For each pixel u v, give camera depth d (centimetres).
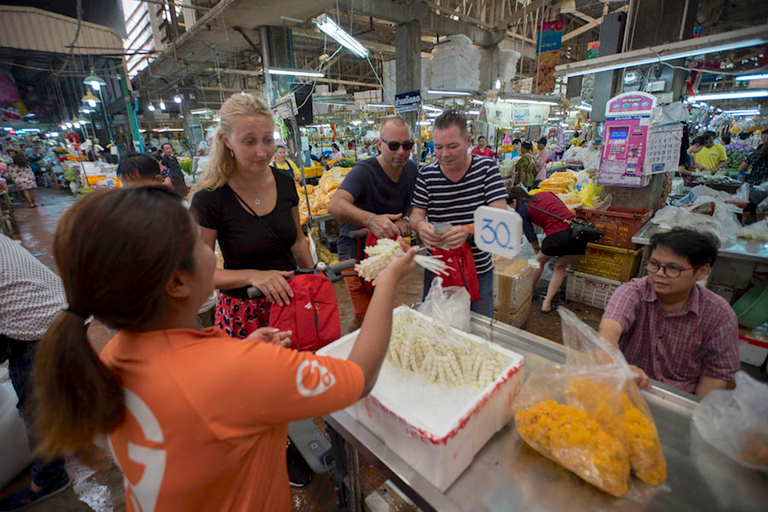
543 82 755
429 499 77
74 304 53
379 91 1096
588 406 81
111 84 1313
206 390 54
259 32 830
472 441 83
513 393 95
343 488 133
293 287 142
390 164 200
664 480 77
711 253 120
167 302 57
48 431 54
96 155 1111
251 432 58
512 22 1012
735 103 959
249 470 63
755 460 77
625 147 310
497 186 178
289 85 820
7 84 1439
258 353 57
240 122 133
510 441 90
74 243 50
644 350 142
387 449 90
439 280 119
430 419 82
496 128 836
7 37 999
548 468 82
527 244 427
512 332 129
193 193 150
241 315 161
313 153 1178
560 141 1192
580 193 371
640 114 297
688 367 136
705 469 79
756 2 426
